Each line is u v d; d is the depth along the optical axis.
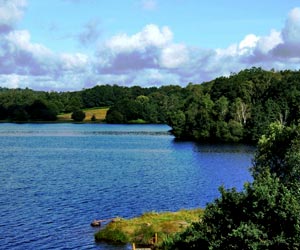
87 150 136.88
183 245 33.19
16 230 48.78
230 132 167.62
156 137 186.25
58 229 49.41
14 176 85.00
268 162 46.66
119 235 45.81
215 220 28.83
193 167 98.81
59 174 88.12
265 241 25.44
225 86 199.75
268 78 197.75
